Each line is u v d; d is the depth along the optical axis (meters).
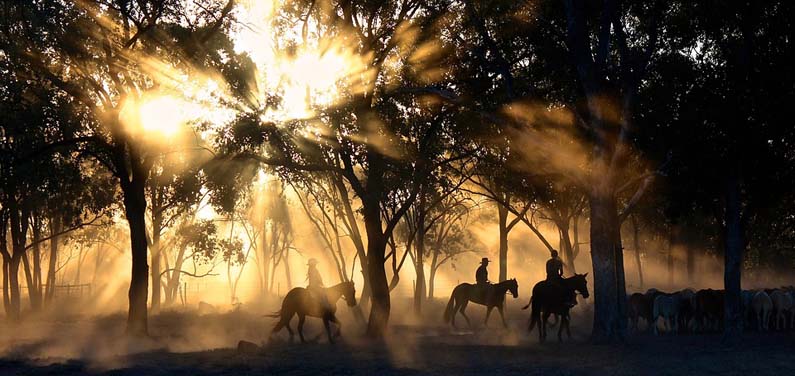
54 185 32.97
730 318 25.64
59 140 31.12
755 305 31.11
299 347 25.38
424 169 28.09
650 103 26.14
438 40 26.81
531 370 18.53
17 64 28.38
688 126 24.84
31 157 29.88
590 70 24.36
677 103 25.47
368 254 28.95
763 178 25.05
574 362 19.95
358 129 27.08
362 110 27.55
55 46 27.77
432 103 27.86
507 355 22.00
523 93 26.62
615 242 27.56
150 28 28.42
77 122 29.70
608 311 24.77
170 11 27.89
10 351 26.16
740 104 24.05
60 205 42.28
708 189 25.59
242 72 26.75
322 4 27.36
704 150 24.64
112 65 28.27
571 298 26.69
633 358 20.56
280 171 27.47
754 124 24.16
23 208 43.00
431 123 28.44
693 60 25.41
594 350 22.83
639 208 39.72
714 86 24.20
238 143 25.73
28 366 21.39
